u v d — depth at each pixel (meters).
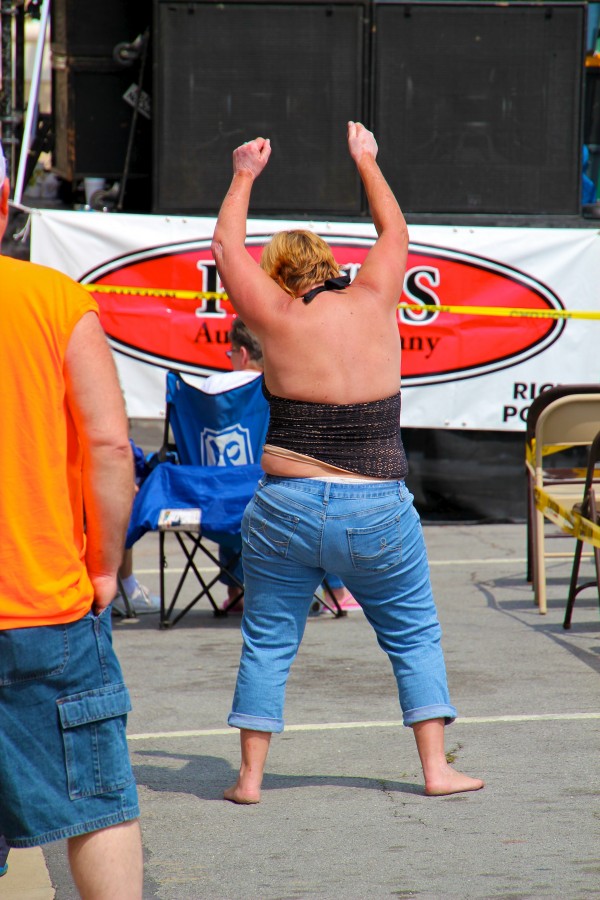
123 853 6.44
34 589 6.22
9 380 6.26
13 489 6.24
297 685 13.69
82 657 6.36
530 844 8.96
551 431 17.27
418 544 10.02
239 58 24.75
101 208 27.58
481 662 14.48
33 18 29.70
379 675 14.11
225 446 17.19
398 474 9.83
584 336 25.16
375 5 24.64
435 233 24.84
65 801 6.33
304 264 10.16
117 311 24.70
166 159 24.92
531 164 25.22
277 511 9.75
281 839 9.22
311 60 24.80
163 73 24.69
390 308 10.08
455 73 24.92
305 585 10.06
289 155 25.05
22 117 27.41
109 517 6.56
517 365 25.19
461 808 9.75
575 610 17.59
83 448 6.50
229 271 10.00
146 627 17.33
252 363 17.55
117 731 6.48
